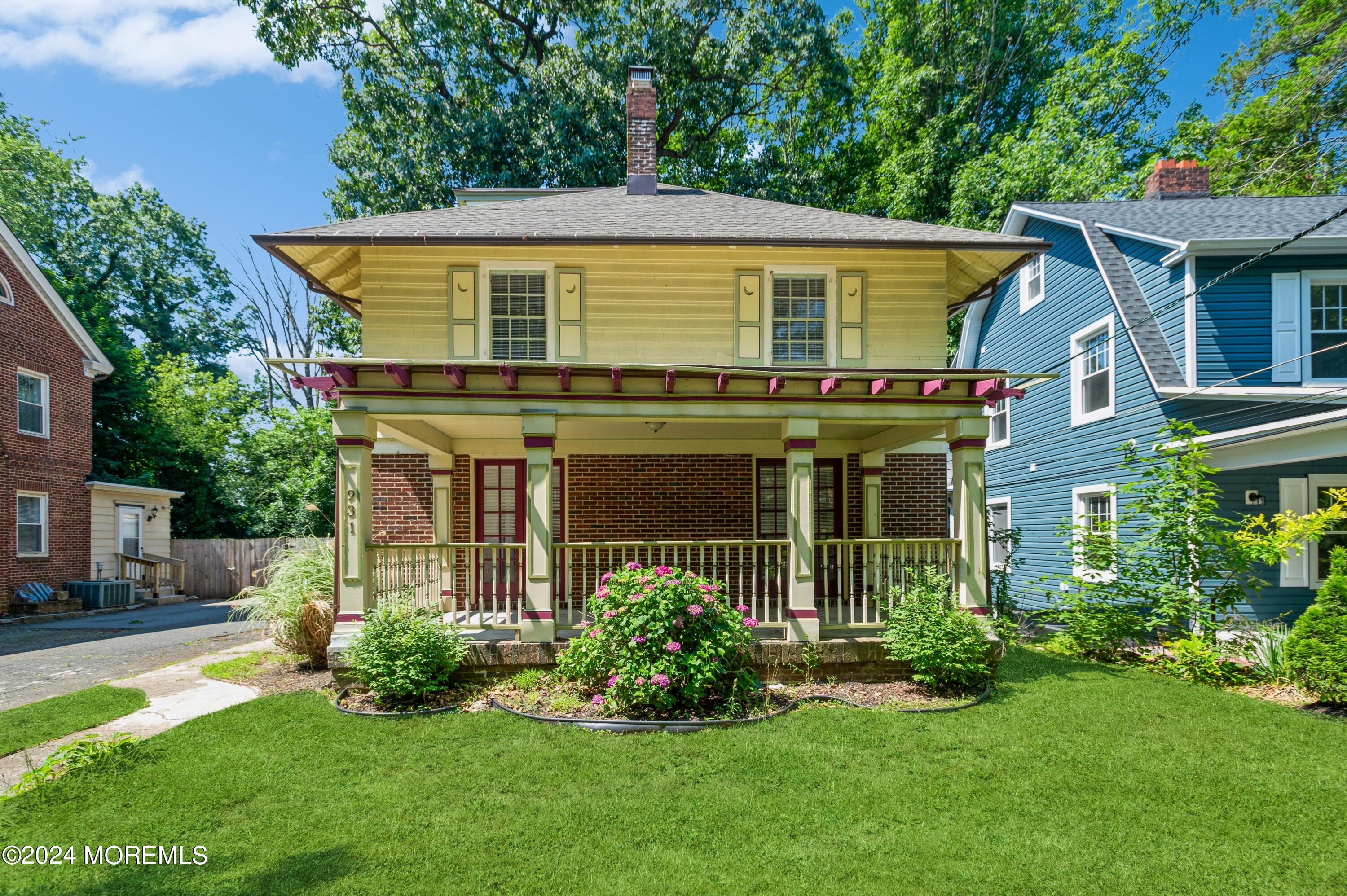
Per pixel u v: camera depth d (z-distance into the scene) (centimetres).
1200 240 1037
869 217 1045
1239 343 1047
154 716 675
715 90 2375
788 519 807
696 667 644
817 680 766
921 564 839
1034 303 1539
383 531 1068
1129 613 882
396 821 449
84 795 484
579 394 792
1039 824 445
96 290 3256
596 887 375
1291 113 1873
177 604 1995
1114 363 1223
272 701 700
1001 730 611
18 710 693
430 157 2072
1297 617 1011
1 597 1582
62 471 1786
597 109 2088
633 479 1101
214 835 431
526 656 748
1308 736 594
